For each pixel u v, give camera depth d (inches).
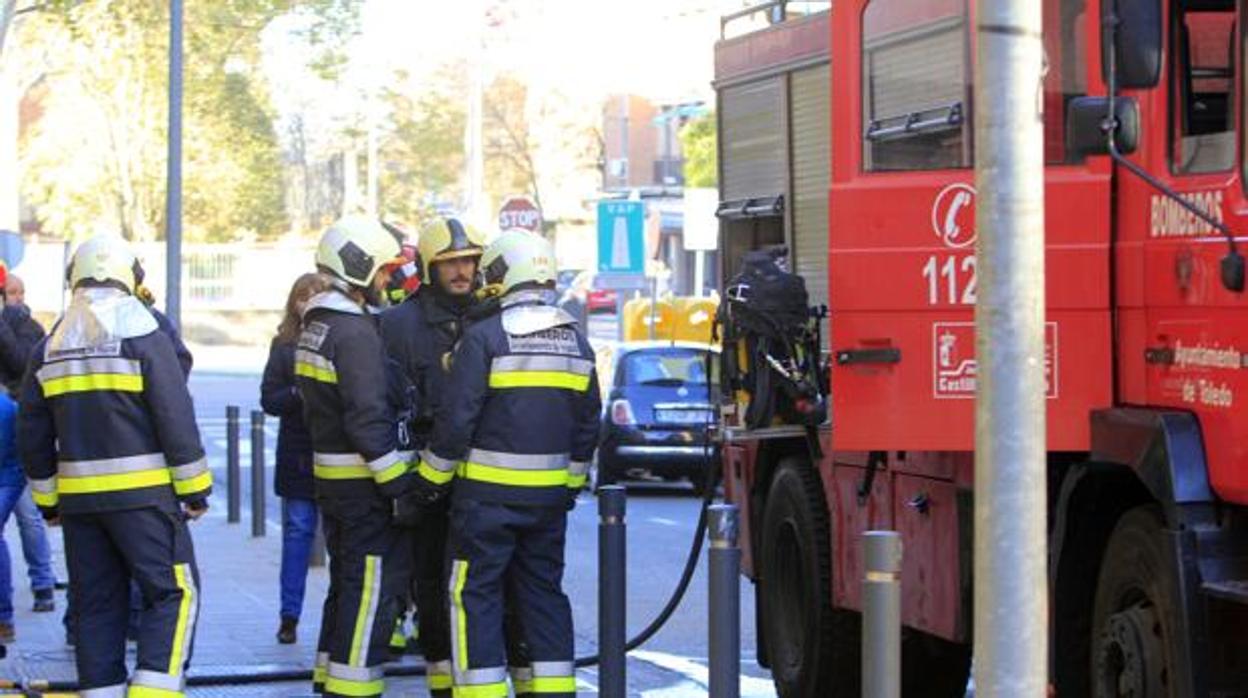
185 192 2381.9
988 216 234.8
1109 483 321.4
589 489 1064.8
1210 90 292.7
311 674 472.1
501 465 374.6
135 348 365.4
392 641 485.7
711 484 456.1
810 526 427.5
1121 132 284.2
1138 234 309.4
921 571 371.9
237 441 868.0
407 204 2819.9
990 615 234.8
